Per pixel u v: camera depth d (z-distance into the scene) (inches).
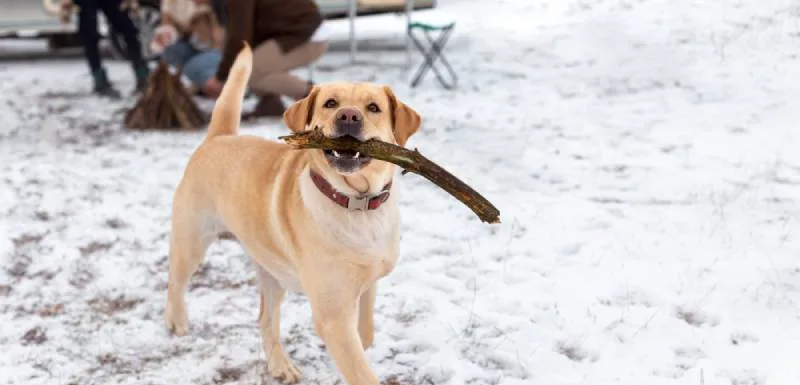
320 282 124.0
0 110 361.1
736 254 192.5
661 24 435.2
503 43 450.6
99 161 283.7
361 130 114.8
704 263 188.9
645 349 154.5
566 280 184.5
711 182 242.1
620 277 184.2
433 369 149.8
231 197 140.7
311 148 115.1
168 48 372.5
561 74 384.8
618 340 158.7
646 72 370.9
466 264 195.2
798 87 328.5
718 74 355.6
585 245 202.7
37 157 289.9
